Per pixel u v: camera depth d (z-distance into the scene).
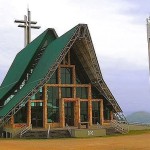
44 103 47.69
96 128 45.75
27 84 52.62
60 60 46.34
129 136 40.78
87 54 48.69
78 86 50.22
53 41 55.16
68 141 35.41
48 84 48.34
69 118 50.12
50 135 42.53
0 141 37.19
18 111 46.81
